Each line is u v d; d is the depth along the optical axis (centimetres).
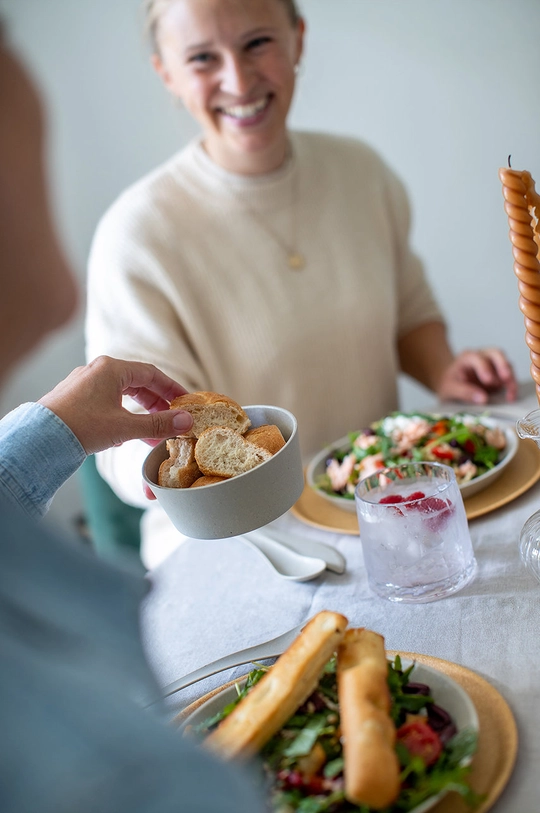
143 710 39
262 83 111
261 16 108
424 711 58
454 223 183
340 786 54
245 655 68
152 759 35
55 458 66
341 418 123
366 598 74
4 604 38
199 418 71
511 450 88
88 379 70
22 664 35
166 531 111
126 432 68
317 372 121
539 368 72
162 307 117
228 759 54
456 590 72
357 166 128
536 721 59
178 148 177
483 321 189
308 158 124
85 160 177
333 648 59
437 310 133
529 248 69
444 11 165
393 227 133
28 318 40
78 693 36
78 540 49
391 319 126
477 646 66
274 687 57
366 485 76
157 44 115
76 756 34
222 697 62
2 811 32
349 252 123
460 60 168
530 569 70
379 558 72
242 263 119
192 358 117
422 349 131
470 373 115
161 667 72
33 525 45
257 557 83
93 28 168
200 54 109
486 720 59
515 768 56
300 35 119
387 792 50
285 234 121
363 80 175
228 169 119
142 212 118
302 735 56
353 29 171
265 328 119
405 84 173
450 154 177
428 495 72
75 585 44
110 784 34
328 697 59
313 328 120
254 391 121
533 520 73
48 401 68
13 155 36
